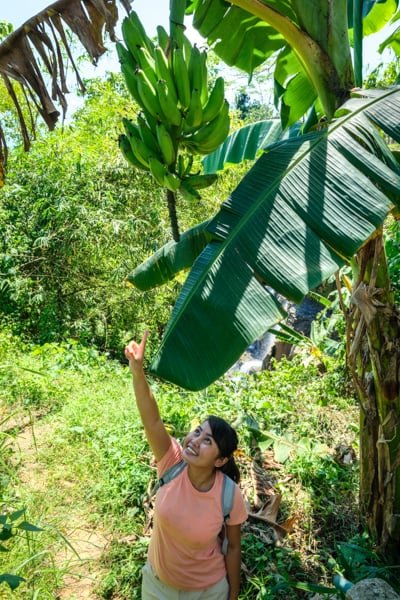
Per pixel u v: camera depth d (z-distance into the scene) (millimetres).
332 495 3676
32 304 8656
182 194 2207
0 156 2975
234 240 2119
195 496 2072
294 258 2066
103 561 3061
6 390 5180
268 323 1978
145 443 4172
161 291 9633
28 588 2709
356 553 2941
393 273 4543
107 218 9000
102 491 3629
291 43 2746
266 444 4121
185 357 1950
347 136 2340
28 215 8961
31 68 2572
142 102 2135
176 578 2125
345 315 3000
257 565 3016
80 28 2525
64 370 6137
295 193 2197
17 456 4070
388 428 2932
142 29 2254
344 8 2668
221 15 3297
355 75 3039
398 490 2986
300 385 5699
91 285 9336
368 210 2145
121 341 9648
